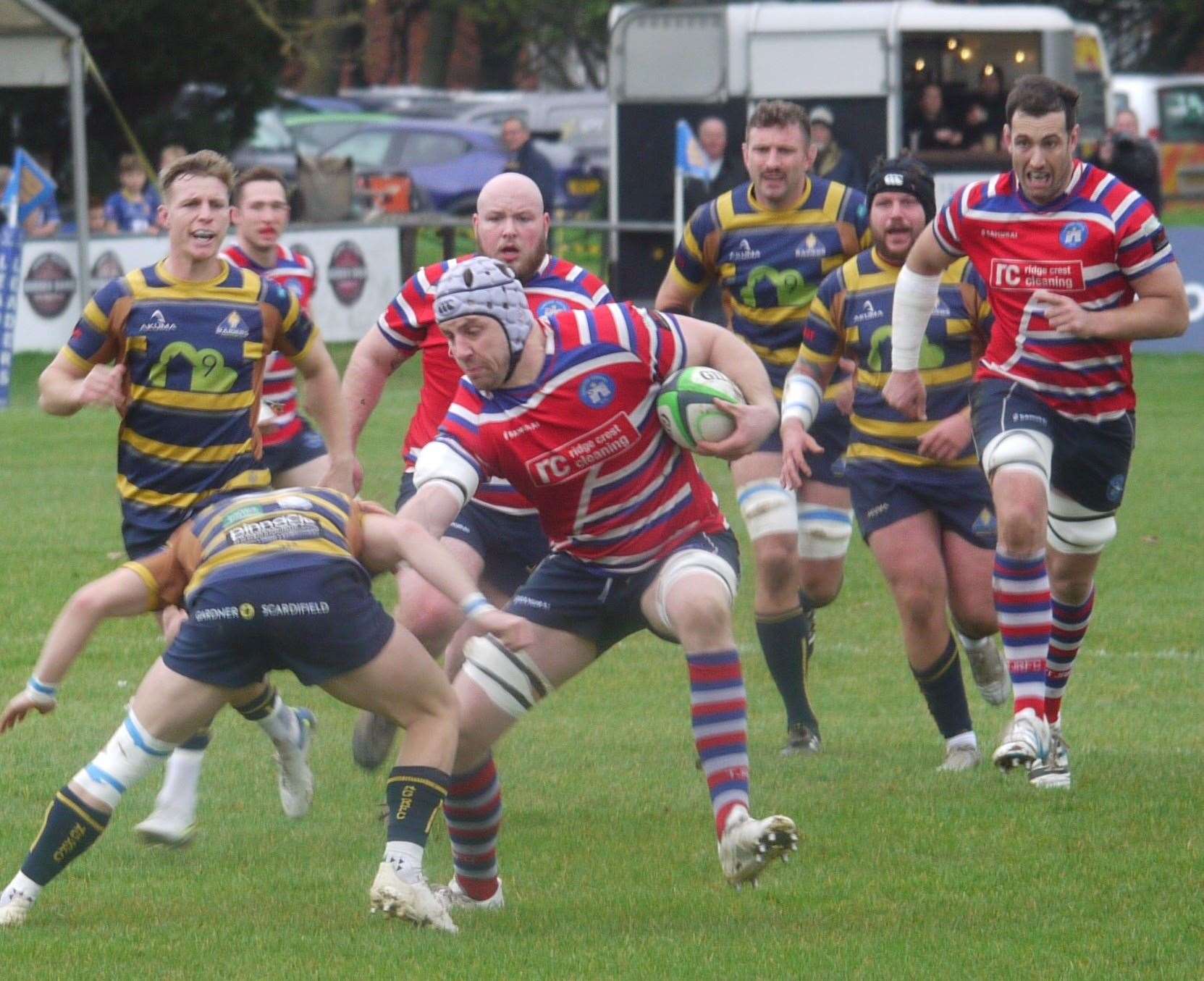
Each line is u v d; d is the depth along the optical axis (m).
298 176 90.88
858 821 22.58
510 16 164.75
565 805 23.69
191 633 18.00
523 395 18.47
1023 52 82.31
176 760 21.41
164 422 22.42
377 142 114.19
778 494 26.69
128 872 20.70
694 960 17.42
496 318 18.16
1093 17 167.62
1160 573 39.62
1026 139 22.38
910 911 19.11
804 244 27.92
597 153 128.62
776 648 26.53
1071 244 22.62
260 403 23.33
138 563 18.36
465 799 19.02
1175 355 79.19
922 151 82.12
